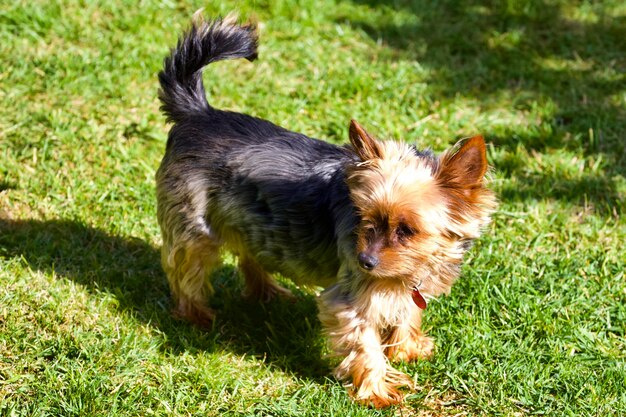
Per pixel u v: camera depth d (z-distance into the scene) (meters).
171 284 1.57
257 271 1.62
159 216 1.54
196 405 1.42
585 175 1.87
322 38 2.23
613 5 2.46
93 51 2.08
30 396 1.41
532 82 2.12
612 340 1.55
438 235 1.36
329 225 1.42
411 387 1.46
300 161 1.46
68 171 1.80
